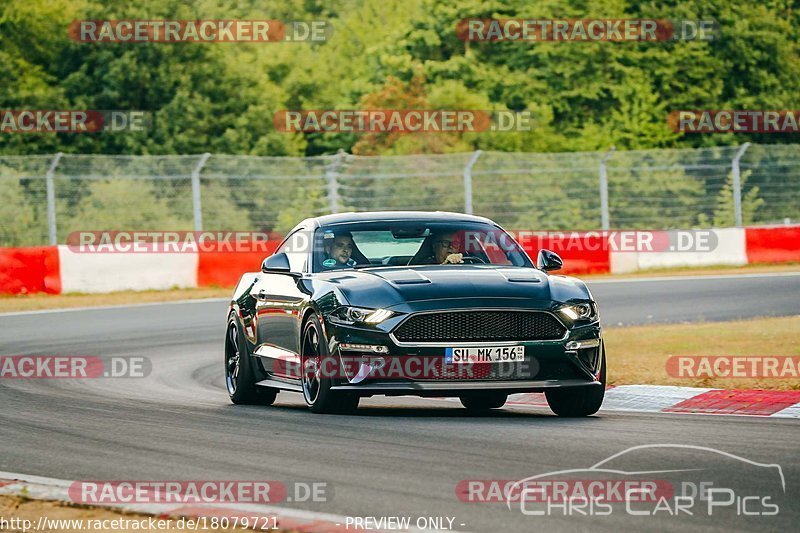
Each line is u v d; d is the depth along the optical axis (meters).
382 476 24.05
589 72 160.62
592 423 31.58
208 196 131.38
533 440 28.19
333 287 34.41
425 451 26.89
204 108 151.12
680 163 151.00
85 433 31.48
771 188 143.38
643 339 53.12
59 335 63.19
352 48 197.38
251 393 39.78
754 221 138.12
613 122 157.00
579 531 19.22
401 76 156.75
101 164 145.12
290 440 29.12
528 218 130.75
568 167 142.00
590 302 33.97
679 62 165.38
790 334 51.78
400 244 37.34
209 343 59.09
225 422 33.03
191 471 25.39
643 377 41.66
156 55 154.00
